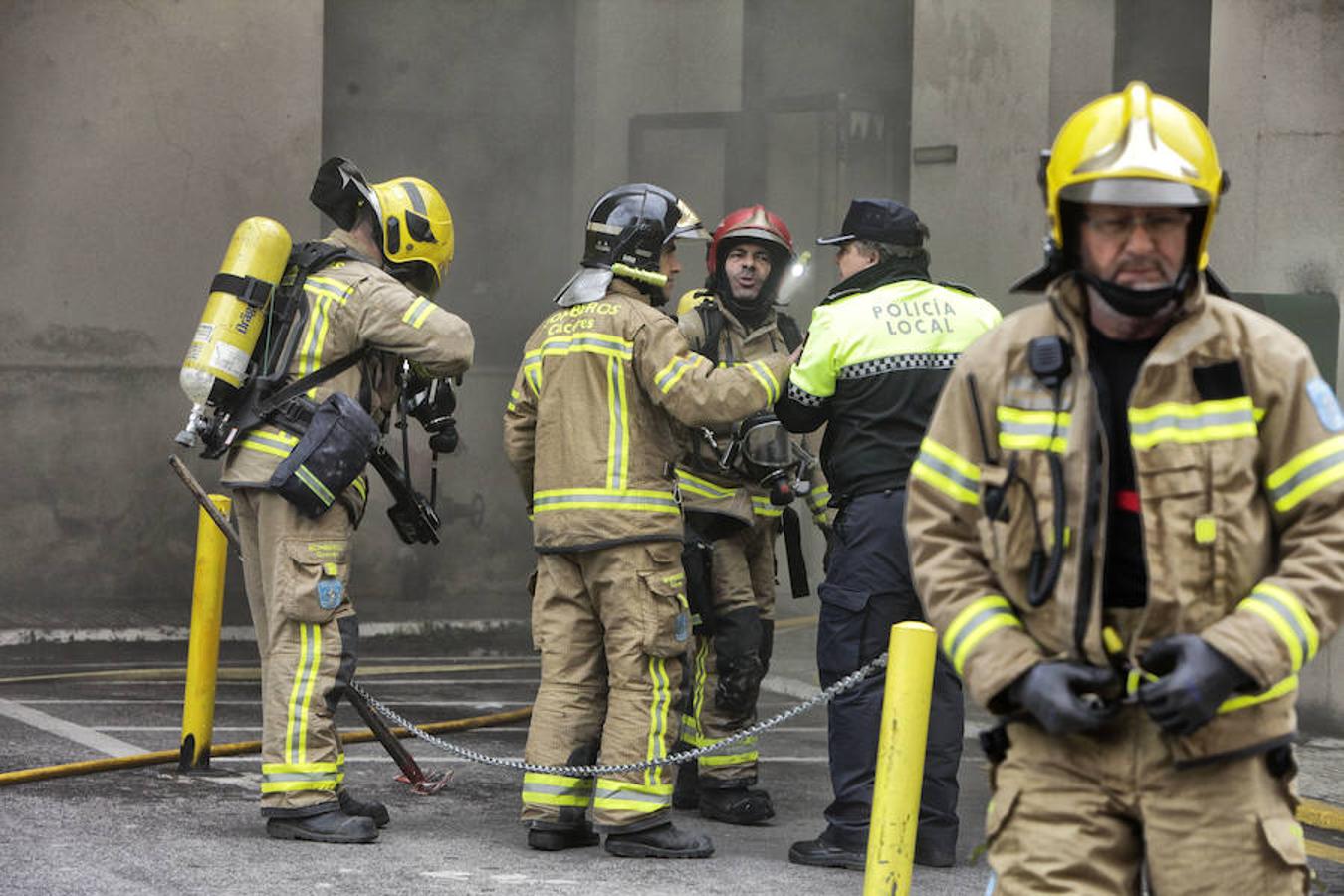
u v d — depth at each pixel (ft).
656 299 24.36
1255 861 11.81
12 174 43.83
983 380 12.32
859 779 23.03
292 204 45.34
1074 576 11.87
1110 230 11.76
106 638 42.80
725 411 22.90
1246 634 11.23
